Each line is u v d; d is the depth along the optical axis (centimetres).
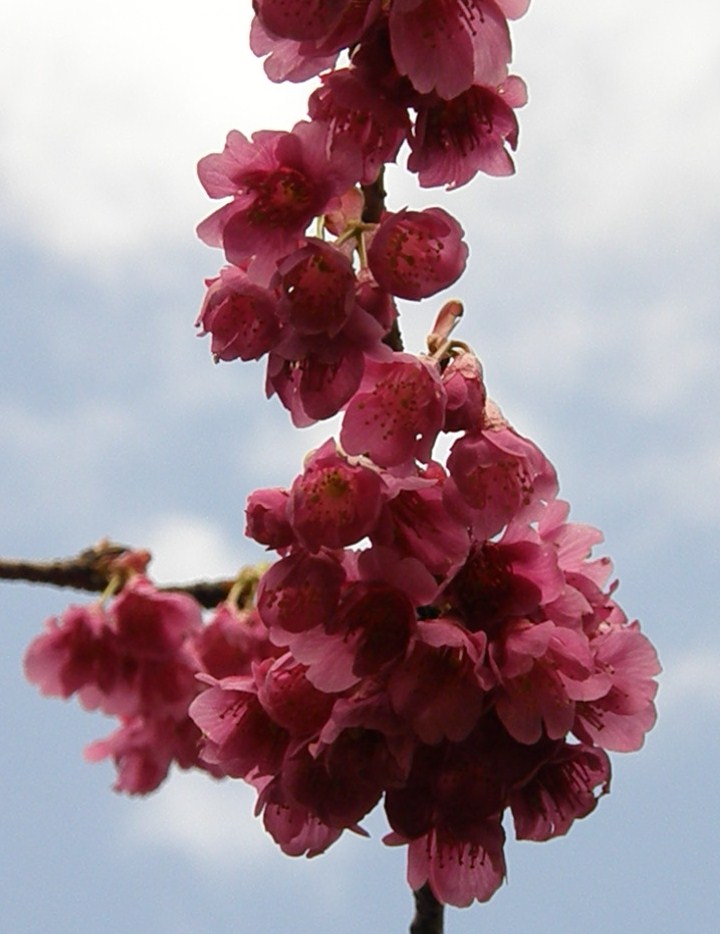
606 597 74
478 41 70
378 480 70
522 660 70
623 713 73
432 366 71
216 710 74
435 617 72
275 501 72
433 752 71
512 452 71
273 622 71
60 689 104
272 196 71
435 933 76
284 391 71
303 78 71
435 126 71
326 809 71
